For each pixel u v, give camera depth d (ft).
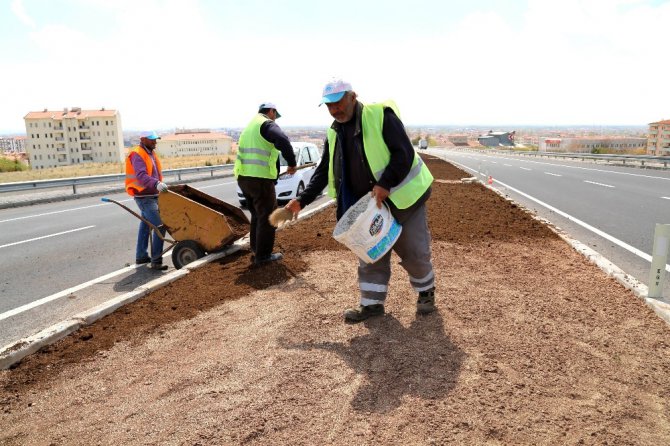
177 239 20.26
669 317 12.39
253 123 17.90
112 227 33.53
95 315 13.56
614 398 9.00
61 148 371.56
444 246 20.52
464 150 277.23
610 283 15.58
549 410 8.62
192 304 14.48
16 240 29.30
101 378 10.29
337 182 12.46
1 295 18.65
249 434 8.13
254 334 12.05
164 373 10.32
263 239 18.28
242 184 18.04
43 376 10.52
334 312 13.30
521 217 28.78
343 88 10.68
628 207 37.09
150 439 8.15
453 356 10.56
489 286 15.17
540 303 13.69
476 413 8.54
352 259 19.03
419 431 8.09
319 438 7.98
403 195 11.40
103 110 386.73
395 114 11.12
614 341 11.30
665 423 8.27
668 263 19.79
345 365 10.30
